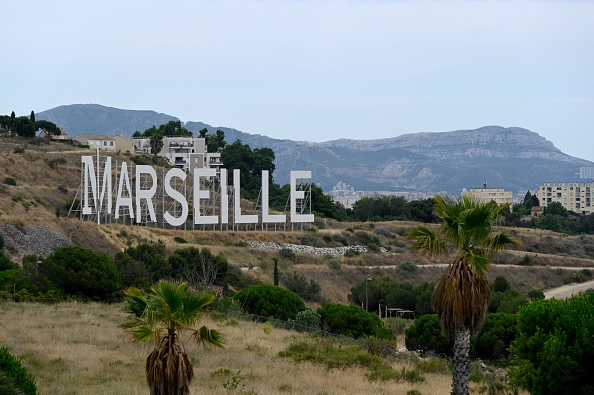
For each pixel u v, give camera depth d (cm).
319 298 9394
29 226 9412
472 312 2873
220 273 8675
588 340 3256
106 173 10481
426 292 8406
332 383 3659
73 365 3656
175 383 2400
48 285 6500
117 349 4162
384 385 3716
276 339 4956
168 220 10700
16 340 4241
